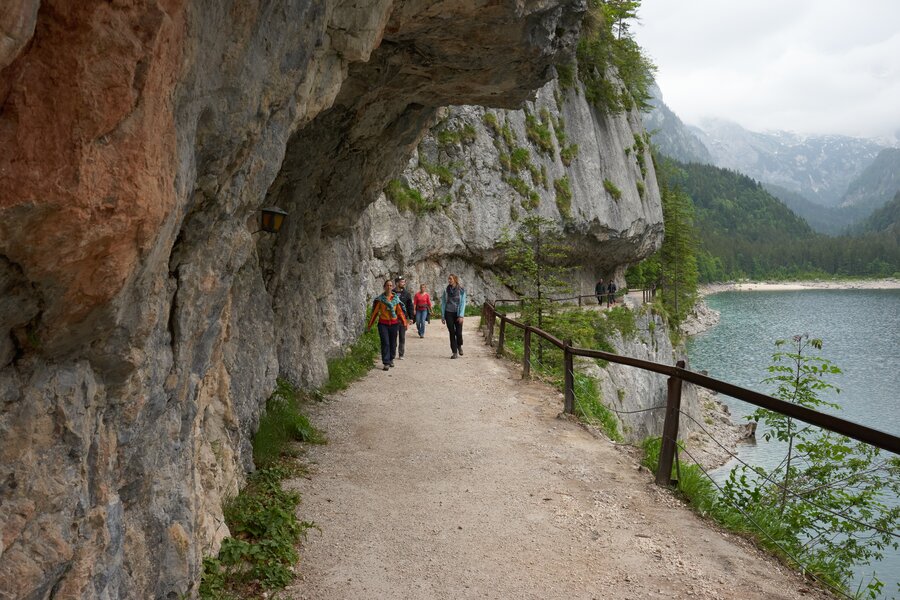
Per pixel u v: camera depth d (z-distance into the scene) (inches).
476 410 369.7
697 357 1696.6
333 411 360.5
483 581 173.5
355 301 559.2
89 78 69.1
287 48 133.2
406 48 277.6
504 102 352.8
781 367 297.6
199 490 157.9
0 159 64.4
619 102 1760.6
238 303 251.0
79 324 81.3
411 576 175.2
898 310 3341.5
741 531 208.7
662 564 184.9
